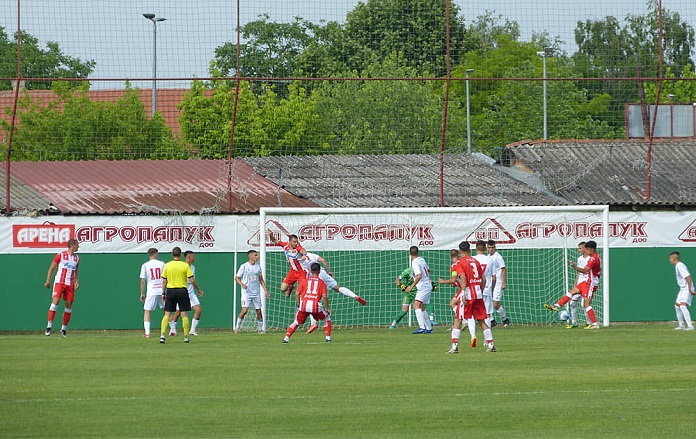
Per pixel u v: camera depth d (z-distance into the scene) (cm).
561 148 11431
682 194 10300
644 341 7262
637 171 10888
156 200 9675
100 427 3753
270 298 9569
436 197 10275
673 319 9944
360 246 9681
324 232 9650
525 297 9831
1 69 9169
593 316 8744
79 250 9244
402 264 9712
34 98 11006
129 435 3612
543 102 12544
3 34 9169
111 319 9269
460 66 11894
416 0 11388
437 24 11550
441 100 11588
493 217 9825
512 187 10625
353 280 9662
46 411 4088
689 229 10006
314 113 11375
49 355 6325
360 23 11450
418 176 10881
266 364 5738
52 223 9206
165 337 7619
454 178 10844
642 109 12238
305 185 10406
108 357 6172
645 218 9956
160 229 9362
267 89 11181
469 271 6456
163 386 4784
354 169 10981
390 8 11488
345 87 11462
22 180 9994
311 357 6153
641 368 5475
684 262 9975
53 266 8375
